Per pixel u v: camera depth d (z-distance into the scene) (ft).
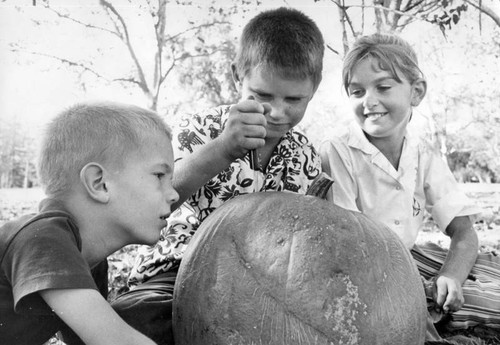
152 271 8.90
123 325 6.24
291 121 9.24
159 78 23.29
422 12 23.07
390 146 11.12
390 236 6.95
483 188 22.63
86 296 6.17
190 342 6.70
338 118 22.74
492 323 10.12
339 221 6.66
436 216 11.38
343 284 6.29
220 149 8.00
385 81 10.61
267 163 9.76
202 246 6.85
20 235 6.55
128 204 7.05
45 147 7.18
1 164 23.27
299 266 6.32
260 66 8.84
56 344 9.46
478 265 11.14
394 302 6.44
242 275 6.47
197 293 6.66
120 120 7.11
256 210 6.82
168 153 7.34
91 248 7.14
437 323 10.39
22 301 6.35
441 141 23.38
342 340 6.17
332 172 11.08
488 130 23.32
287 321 6.23
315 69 9.18
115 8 23.34
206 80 23.45
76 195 7.01
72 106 7.47
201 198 9.48
